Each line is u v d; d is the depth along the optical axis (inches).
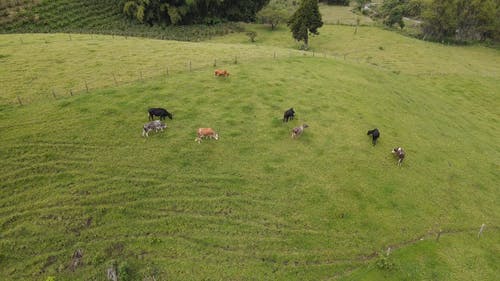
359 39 2940.5
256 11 3474.4
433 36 3398.1
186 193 844.6
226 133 1062.4
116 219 762.8
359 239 794.2
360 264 740.0
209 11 3164.4
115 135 999.0
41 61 1435.8
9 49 1552.7
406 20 4101.9
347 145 1098.1
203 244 734.5
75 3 2706.7
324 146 1075.3
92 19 2687.0
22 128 980.6
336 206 865.5
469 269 767.1
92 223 748.6
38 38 1797.5
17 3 2472.9
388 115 1379.2
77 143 953.5
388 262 732.0
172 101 1197.1
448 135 1381.6
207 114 1147.3
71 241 710.5
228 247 734.5
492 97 2023.9
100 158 914.1
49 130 984.3
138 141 988.6
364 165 1024.2
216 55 1707.7
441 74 2290.8
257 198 855.7
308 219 820.0
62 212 762.2
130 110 1115.9
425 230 853.2
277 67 1635.1
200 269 685.9
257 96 1300.4
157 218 777.6
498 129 1621.6
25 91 1176.2
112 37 2020.2
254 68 1573.6
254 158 981.8
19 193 797.2
